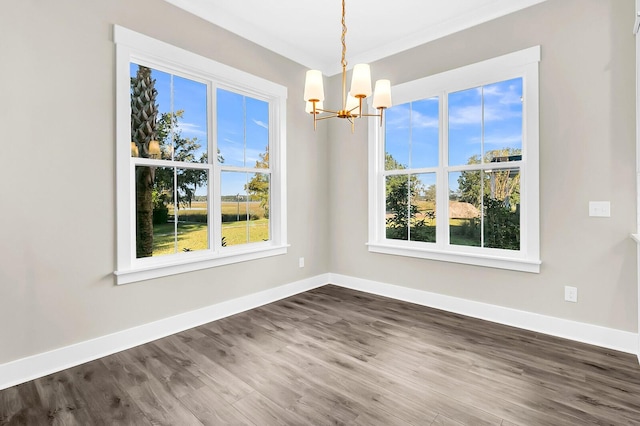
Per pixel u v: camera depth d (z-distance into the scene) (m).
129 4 2.49
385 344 2.57
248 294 3.41
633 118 2.36
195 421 1.68
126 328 2.53
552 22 2.67
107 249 2.42
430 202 3.52
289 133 3.82
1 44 1.97
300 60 3.88
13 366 2.03
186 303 2.90
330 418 1.70
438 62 3.34
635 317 2.39
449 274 3.31
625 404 1.80
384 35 3.46
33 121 2.09
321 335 2.74
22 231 2.06
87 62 2.30
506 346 2.52
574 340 2.62
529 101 2.78
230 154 3.31
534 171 2.77
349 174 4.12
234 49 3.22
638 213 2.27
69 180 2.24
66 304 2.24
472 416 1.71
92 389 1.97
